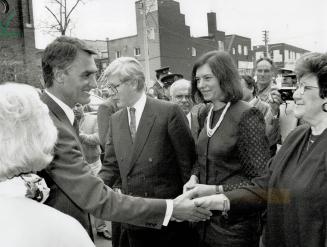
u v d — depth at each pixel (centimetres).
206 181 244
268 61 467
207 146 242
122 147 279
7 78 829
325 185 170
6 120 127
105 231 480
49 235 121
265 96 469
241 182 228
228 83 237
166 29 2348
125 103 280
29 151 129
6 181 130
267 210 196
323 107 179
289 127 381
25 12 1652
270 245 192
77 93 208
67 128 195
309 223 173
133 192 276
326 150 172
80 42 207
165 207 208
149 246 273
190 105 436
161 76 729
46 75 205
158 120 271
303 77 182
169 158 274
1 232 117
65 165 184
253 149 224
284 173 187
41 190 135
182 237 276
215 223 234
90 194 187
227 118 235
